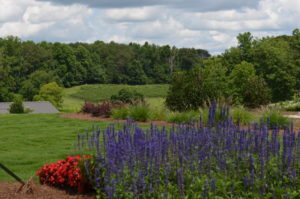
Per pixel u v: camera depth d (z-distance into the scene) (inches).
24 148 504.4
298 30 2600.9
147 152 242.7
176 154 255.9
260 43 2442.2
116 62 5447.8
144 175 239.9
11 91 3981.3
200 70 796.6
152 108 762.8
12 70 4160.9
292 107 1072.8
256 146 258.1
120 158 240.8
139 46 6491.1
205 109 658.8
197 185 224.8
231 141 277.1
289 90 2324.1
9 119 856.9
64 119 811.4
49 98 3272.6
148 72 5497.1
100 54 5615.2
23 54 4517.7
